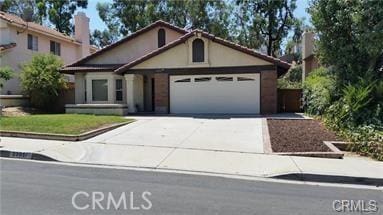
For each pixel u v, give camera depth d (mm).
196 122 17172
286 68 21906
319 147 11133
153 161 9891
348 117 13820
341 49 17719
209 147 11484
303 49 33656
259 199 6668
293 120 17562
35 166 9398
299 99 24047
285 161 9641
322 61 19250
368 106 13984
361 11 16203
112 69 24078
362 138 11250
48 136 12984
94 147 11594
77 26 35000
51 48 31328
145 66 22828
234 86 21859
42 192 6887
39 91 24844
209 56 22031
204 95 22203
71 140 12719
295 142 11914
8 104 24031
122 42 25609
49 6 47969
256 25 43125
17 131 13547
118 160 10047
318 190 7410
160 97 22641
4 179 7914
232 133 13922
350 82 16422
